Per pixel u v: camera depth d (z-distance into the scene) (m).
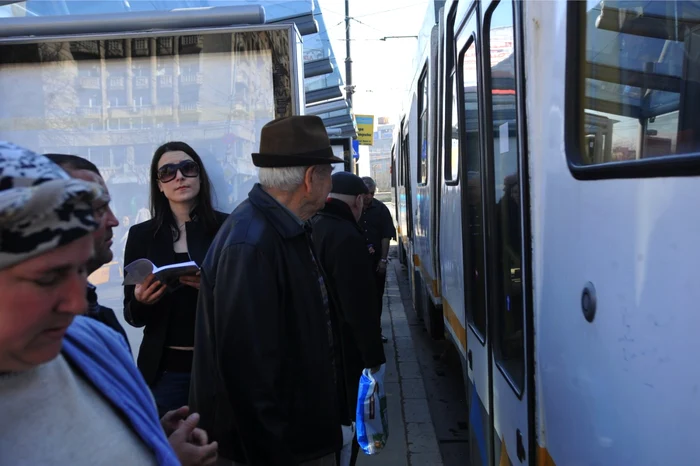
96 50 3.35
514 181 2.31
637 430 1.32
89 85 3.37
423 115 6.38
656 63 1.46
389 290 11.44
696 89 1.38
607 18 1.58
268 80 3.34
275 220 2.14
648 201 1.27
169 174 2.84
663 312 1.22
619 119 1.53
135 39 3.34
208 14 3.32
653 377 1.25
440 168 4.81
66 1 4.86
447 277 4.44
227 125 3.37
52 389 0.98
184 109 3.37
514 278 2.34
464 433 4.99
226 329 1.97
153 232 2.95
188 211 2.95
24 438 0.92
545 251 1.89
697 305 1.11
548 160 1.86
